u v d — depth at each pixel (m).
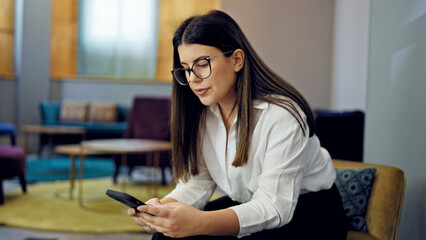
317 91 4.37
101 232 2.85
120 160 4.66
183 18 1.25
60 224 2.98
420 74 1.62
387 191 1.57
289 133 1.13
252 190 1.28
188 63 1.15
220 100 1.22
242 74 1.18
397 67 1.85
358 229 1.55
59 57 8.69
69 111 7.73
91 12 8.72
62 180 4.90
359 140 2.50
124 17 8.70
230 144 1.24
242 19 4.43
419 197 1.61
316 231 1.19
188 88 1.28
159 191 4.33
